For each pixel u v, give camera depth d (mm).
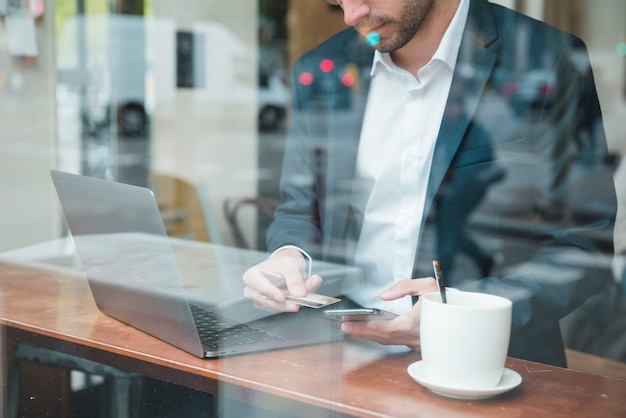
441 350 874
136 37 2619
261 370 967
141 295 1103
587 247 1240
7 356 1213
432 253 1323
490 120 1345
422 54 1381
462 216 1322
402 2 1340
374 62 1452
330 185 1474
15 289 1381
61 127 2410
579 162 1296
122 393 1092
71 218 1217
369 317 1093
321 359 1000
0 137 2271
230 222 2141
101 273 1190
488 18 1370
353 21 1391
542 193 1296
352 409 857
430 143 1384
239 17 2604
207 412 1014
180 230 1908
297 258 1354
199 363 993
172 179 2434
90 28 2516
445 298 928
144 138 2506
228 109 2557
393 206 1386
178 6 2676
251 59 2562
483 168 1331
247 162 2383
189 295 1174
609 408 859
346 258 1388
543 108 1328
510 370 946
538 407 861
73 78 2492
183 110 2646
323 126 1516
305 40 2402
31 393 1195
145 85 2621
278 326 1093
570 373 967
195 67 2633
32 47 2402
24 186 2223
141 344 1084
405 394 891
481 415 838
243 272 1296
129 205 1067
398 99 1423
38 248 1659
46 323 1187
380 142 1430
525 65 1344
